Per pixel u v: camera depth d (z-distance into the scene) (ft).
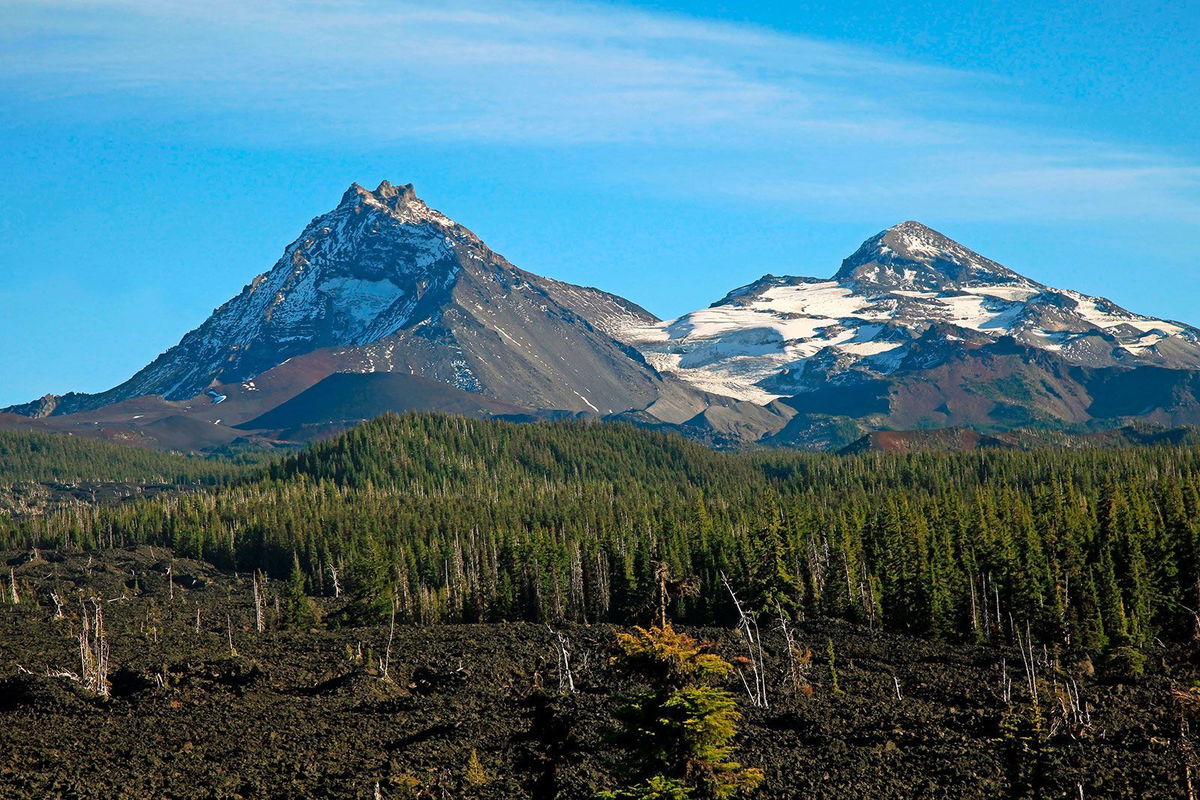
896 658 405.39
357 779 284.20
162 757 312.29
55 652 447.42
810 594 488.85
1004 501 569.23
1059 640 417.69
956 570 459.73
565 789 260.01
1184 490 542.57
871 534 532.32
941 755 281.54
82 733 337.11
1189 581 434.30
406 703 369.30
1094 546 463.42
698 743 171.63
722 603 502.79
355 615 549.13
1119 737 286.66
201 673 407.03
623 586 544.21
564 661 399.65
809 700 346.95
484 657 426.10
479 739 316.81
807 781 265.75
